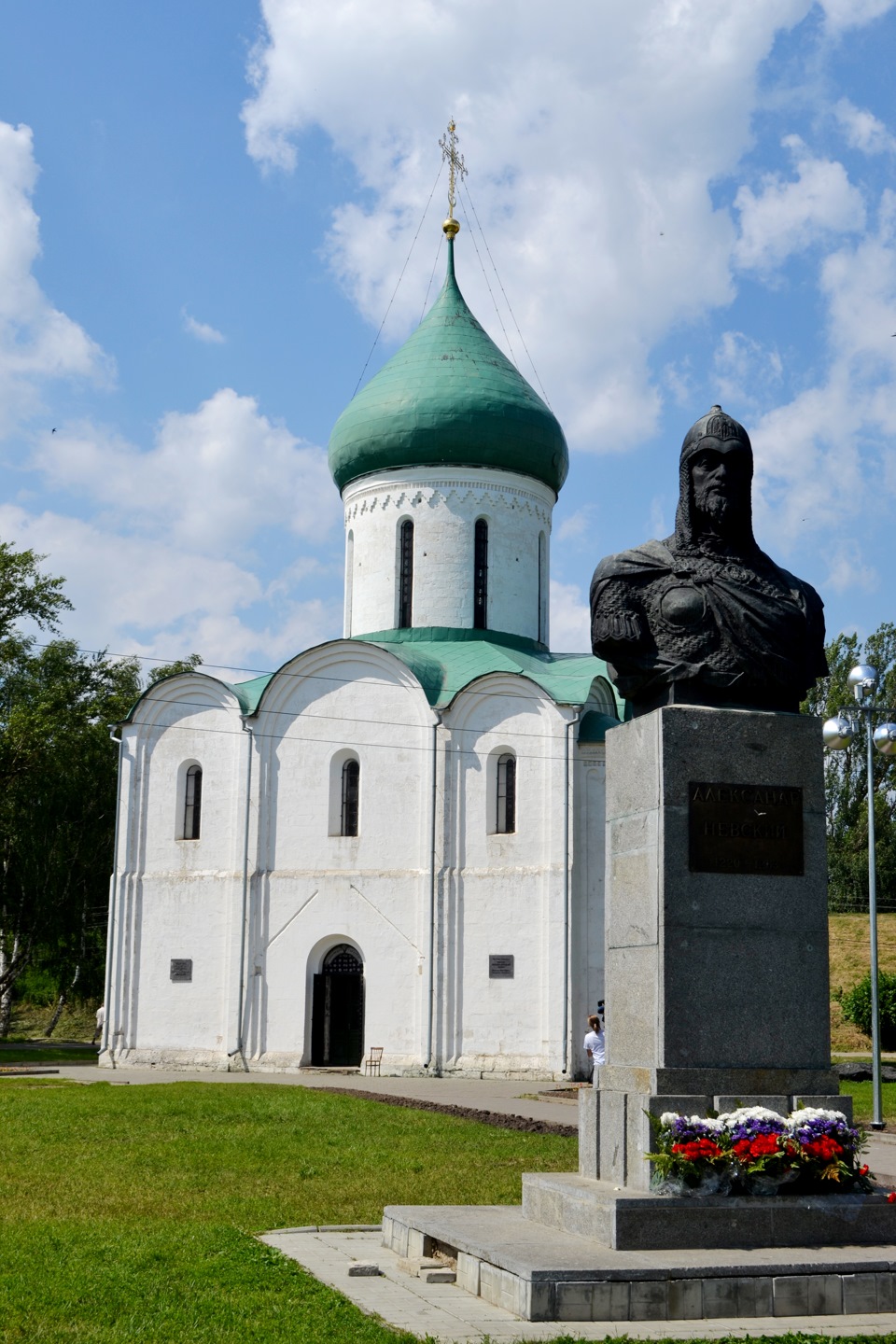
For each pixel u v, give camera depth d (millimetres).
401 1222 13344
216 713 44500
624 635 14352
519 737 40875
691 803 13414
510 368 47375
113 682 65500
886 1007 49000
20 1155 20172
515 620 45875
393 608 45594
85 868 58656
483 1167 19328
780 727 13781
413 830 41531
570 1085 37406
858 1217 12070
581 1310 10750
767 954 13297
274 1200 16297
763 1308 10938
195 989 43000
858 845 73562
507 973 39750
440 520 45656
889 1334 10281
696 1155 11867
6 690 60594
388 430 45844
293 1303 11055
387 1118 25547
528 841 40250
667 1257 11305
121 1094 29812
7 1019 65250
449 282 49062
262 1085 33062
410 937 40875
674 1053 12906
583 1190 12484
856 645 76188
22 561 55812
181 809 44625
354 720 42750
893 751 28234
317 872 42281
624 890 13852
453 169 49875
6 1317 10625
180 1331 10250
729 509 14531
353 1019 41875
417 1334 10258
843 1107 12977
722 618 14188
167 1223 14781
